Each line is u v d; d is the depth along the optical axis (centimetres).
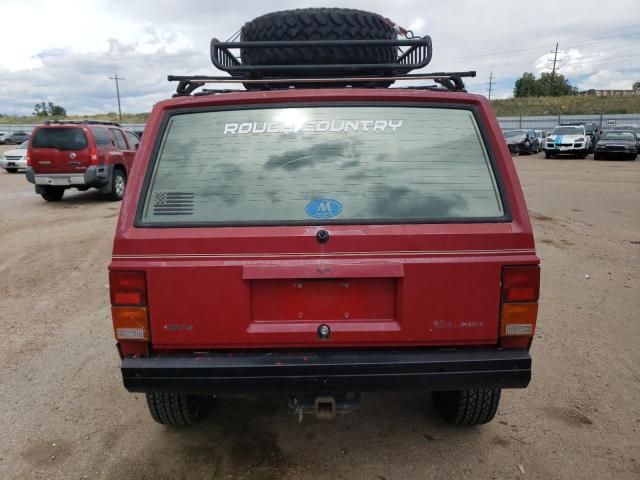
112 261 256
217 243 253
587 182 1630
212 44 327
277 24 360
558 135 2706
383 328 259
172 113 278
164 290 255
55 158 1260
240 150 271
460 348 264
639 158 2648
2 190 1608
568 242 839
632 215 1070
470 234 254
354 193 263
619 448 316
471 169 269
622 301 565
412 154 270
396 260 254
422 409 363
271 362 255
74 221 1063
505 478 291
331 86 363
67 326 519
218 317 257
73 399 381
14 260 766
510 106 6256
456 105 279
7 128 5769
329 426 343
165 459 311
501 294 257
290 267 252
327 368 253
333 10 362
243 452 317
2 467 305
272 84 332
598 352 444
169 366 254
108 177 1305
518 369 257
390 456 311
